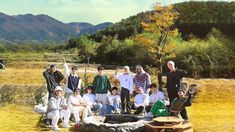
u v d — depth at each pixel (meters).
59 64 38.28
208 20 47.00
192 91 11.88
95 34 65.69
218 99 19.45
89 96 14.43
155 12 31.08
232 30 43.84
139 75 14.00
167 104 13.39
